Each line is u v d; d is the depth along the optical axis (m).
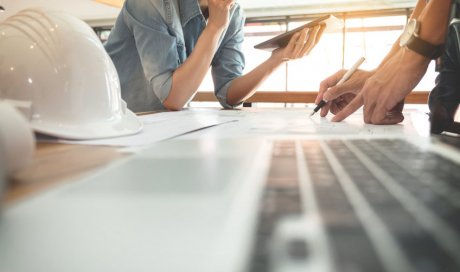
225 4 0.84
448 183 0.18
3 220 0.14
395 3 3.95
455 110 0.39
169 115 0.70
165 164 0.24
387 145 0.31
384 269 0.09
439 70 0.45
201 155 0.27
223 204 0.15
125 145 0.33
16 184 0.19
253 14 4.49
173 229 0.12
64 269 0.10
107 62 0.43
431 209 0.14
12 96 0.36
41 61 0.36
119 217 0.14
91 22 4.87
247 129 0.46
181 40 0.93
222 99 1.13
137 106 1.01
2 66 0.36
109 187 0.18
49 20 0.39
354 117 0.66
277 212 0.14
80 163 0.24
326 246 0.11
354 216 0.13
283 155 0.26
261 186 0.18
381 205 0.15
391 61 0.55
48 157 0.27
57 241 0.12
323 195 0.16
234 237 0.12
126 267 0.10
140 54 0.90
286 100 1.24
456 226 0.12
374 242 0.11
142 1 0.86
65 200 0.16
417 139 0.34
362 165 0.23
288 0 3.95
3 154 0.15
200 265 0.10
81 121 0.37
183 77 0.85
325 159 0.25
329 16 0.93
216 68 1.15
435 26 0.46
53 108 0.36
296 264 0.10
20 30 0.38
